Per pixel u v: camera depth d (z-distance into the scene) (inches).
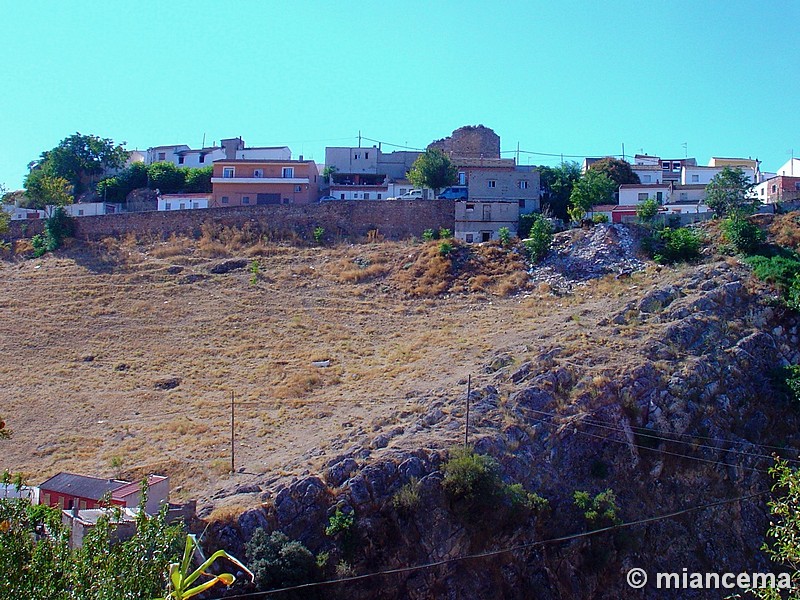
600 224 3186.5
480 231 3457.2
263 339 2723.9
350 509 1641.2
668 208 3508.9
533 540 1691.7
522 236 3425.2
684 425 2012.8
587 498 1786.4
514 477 1792.6
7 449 2039.9
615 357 2165.4
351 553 1592.0
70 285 3193.9
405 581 1585.9
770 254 2802.7
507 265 3115.2
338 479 1704.0
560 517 1755.7
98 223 3631.9
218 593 1451.8
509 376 2121.1
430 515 1654.8
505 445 1852.9
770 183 3772.1
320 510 1641.2
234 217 3609.7
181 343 2719.0
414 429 1899.6
